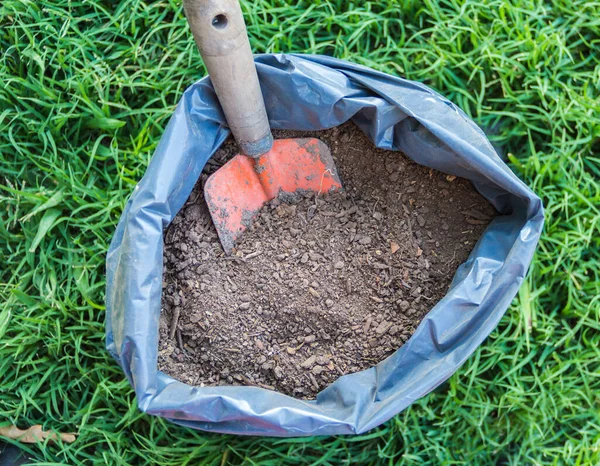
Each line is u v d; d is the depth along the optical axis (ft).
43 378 2.27
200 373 2.17
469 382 2.25
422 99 2.05
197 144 2.08
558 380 2.30
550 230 2.30
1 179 2.36
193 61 2.35
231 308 2.16
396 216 2.21
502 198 2.14
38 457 2.30
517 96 2.34
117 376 2.31
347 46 2.35
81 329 2.30
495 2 2.33
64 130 2.34
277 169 2.24
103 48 2.37
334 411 2.01
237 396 1.98
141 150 2.31
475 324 2.02
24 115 2.33
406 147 2.16
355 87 2.09
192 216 2.21
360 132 2.22
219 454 2.27
